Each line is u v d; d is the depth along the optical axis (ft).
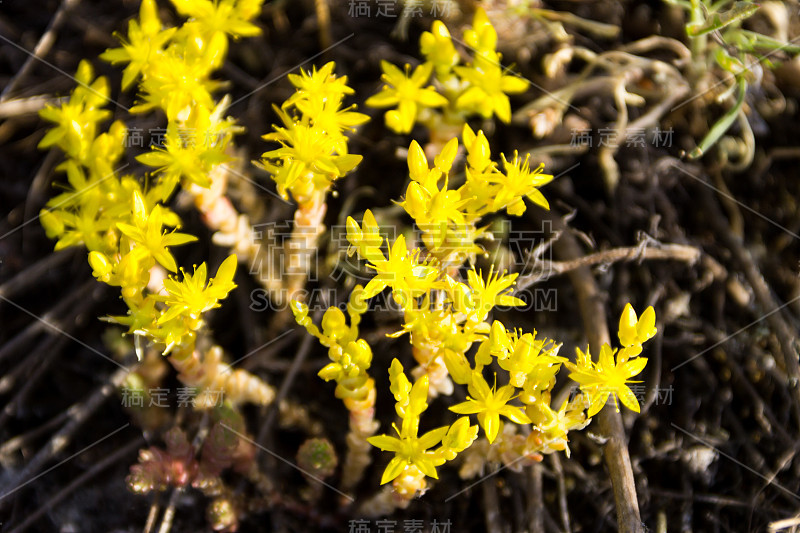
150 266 1.03
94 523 1.19
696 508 1.20
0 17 1.33
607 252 1.17
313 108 1.04
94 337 1.24
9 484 1.20
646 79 1.28
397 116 1.12
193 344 1.11
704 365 1.23
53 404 1.23
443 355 1.03
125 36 1.30
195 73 1.07
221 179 1.13
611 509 1.19
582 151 1.26
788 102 1.29
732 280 1.25
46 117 1.08
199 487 1.15
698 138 1.28
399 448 1.01
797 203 1.27
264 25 1.31
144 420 1.19
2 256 1.26
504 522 1.19
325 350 1.23
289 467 1.21
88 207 1.07
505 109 1.12
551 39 1.28
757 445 1.22
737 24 1.25
